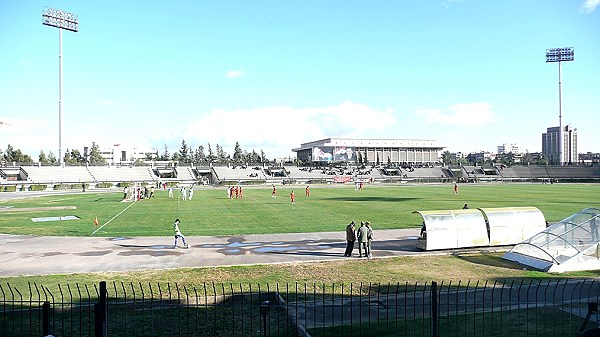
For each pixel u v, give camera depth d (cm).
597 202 5453
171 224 3659
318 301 1548
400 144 19200
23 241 2881
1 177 9719
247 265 2136
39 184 9012
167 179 11544
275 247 2648
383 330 1259
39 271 2044
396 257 2338
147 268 2100
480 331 1249
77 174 10388
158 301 1541
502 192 7619
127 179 10988
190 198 6297
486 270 2044
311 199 6162
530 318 1359
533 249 2172
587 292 1659
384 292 1661
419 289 1705
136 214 4400
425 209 4741
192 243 2794
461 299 1567
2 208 5069
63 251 2538
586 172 13512
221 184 11362
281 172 13750
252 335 1246
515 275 1945
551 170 14000
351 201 5784
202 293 1647
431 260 2269
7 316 1395
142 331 1282
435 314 1087
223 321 1364
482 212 2688
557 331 1245
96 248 2630
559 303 1515
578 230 2125
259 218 4038
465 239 2578
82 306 1454
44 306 1040
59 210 4819
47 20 9469
